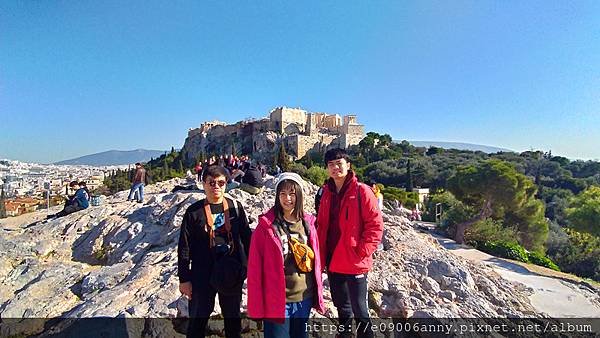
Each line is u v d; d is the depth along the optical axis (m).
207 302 4.22
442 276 7.95
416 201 42.28
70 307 6.66
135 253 8.97
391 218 12.56
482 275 9.87
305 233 4.12
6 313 6.45
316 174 50.50
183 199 12.02
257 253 3.93
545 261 16.62
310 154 91.50
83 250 10.04
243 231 4.39
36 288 7.49
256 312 3.83
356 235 4.43
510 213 25.31
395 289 6.81
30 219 14.75
